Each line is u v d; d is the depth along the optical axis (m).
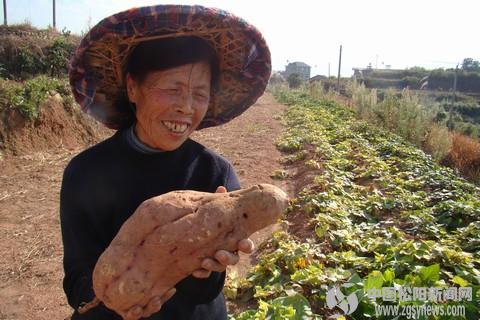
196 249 1.38
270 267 4.51
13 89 11.51
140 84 1.61
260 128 16.39
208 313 1.80
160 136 1.63
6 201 7.46
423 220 5.96
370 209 6.61
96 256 1.61
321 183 7.61
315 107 23.38
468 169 13.70
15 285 4.76
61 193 1.65
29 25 24.09
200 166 1.86
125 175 1.67
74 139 12.52
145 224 1.38
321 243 5.29
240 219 1.46
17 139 10.74
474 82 61.41
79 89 1.83
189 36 1.60
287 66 127.56
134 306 1.37
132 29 1.53
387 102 16.64
